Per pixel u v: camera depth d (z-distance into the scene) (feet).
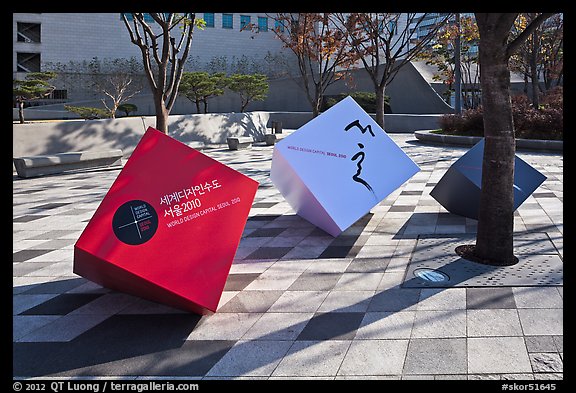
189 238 19.88
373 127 33.17
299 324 18.69
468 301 19.95
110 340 17.92
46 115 127.65
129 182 19.80
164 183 20.24
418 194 42.09
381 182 32.09
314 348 16.81
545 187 42.24
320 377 15.05
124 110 127.24
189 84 113.60
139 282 19.39
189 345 17.39
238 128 88.63
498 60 23.58
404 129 109.91
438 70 124.47
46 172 57.11
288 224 34.01
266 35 166.50
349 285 22.41
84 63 145.89
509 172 24.13
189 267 19.52
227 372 15.53
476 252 25.25
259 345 17.20
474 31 87.56
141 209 19.57
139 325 19.13
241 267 25.44
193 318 19.61
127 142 68.59
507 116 23.89
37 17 144.66
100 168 62.03
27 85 101.09
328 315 19.35
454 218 33.71
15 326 19.26
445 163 60.39
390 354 16.21
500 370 15.07
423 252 26.55
